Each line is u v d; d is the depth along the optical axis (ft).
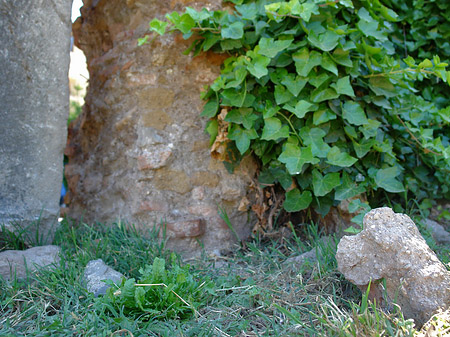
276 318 5.27
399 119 8.38
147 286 5.45
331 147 7.95
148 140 8.14
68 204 10.53
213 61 8.21
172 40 8.17
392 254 4.93
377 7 8.39
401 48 10.08
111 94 8.95
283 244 7.98
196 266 7.37
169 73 8.26
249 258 7.52
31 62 7.54
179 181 8.14
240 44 7.66
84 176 9.68
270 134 7.43
